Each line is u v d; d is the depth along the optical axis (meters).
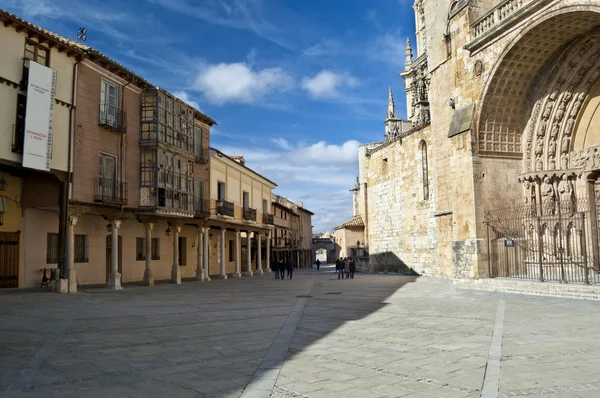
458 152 21.41
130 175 25.14
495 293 17.44
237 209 40.41
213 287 24.95
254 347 8.57
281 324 11.33
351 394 5.65
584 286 14.78
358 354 7.84
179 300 17.36
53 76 19.88
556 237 20.16
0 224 20.59
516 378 6.13
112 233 23.56
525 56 19.52
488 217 20.45
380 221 42.59
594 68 19.34
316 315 12.91
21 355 7.84
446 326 10.39
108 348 8.45
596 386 5.71
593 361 6.91
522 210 20.58
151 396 5.67
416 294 18.42
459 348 8.05
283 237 67.50
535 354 7.43
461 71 21.88
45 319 11.93
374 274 41.66
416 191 36.25
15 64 18.78
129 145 25.12
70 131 21.19
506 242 20.17
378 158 43.19
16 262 21.38
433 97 28.91
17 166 18.80
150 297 18.52
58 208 21.91
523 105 21.25
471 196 20.50
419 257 35.69
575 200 20.22
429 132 34.47
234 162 39.16
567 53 19.53
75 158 21.42
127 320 11.98
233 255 43.94
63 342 8.98
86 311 13.65
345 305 15.29
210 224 33.59
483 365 6.85
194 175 32.72
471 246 20.27
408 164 37.59
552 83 20.28
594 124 19.92
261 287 25.00
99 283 25.52
